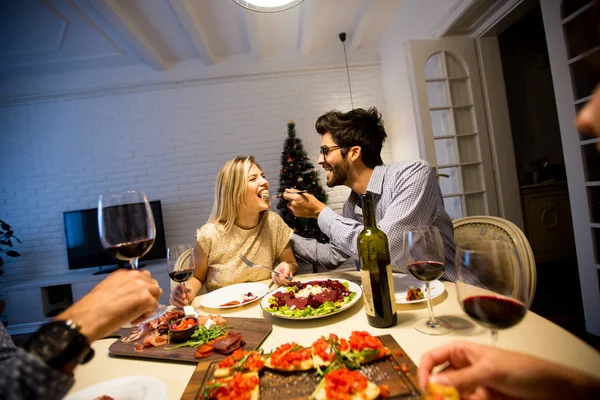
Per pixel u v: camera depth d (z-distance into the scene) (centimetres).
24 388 39
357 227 119
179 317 95
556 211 340
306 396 54
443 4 267
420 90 261
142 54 358
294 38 388
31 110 392
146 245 72
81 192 394
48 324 45
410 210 119
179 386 63
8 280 384
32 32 317
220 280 155
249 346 74
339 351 61
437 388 36
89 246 373
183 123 407
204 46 357
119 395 56
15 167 390
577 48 181
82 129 397
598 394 40
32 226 389
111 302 49
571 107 188
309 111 417
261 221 171
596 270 189
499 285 54
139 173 402
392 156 418
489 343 65
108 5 274
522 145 409
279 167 414
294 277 135
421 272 72
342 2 327
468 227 132
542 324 70
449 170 283
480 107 273
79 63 380
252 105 413
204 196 406
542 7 195
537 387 41
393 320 77
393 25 366
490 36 274
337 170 150
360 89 423
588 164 188
